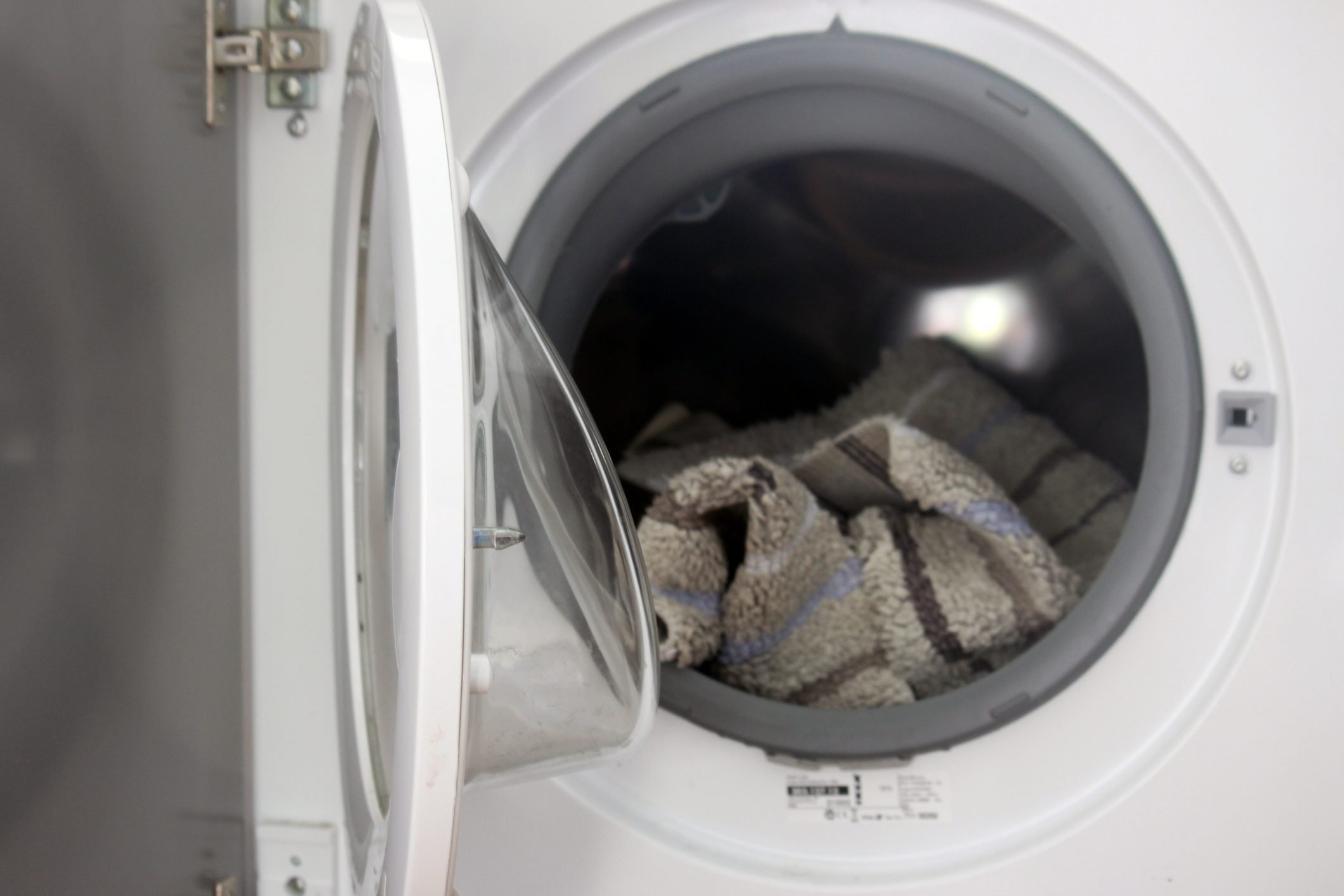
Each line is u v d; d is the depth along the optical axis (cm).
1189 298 68
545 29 70
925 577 81
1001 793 71
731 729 72
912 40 71
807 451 99
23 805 49
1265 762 67
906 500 88
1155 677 69
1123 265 70
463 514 41
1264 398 67
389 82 47
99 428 54
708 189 82
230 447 67
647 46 72
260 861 71
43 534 49
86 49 53
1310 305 66
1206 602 69
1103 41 67
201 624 64
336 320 67
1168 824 69
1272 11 65
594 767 63
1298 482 67
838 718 72
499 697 54
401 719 42
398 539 44
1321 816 67
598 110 72
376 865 53
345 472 67
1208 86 66
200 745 65
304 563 70
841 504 92
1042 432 103
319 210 68
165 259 60
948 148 76
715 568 81
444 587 41
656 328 112
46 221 50
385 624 58
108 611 55
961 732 70
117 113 55
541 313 74
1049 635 71
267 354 69
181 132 61
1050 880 70
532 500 55
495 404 55
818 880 71
